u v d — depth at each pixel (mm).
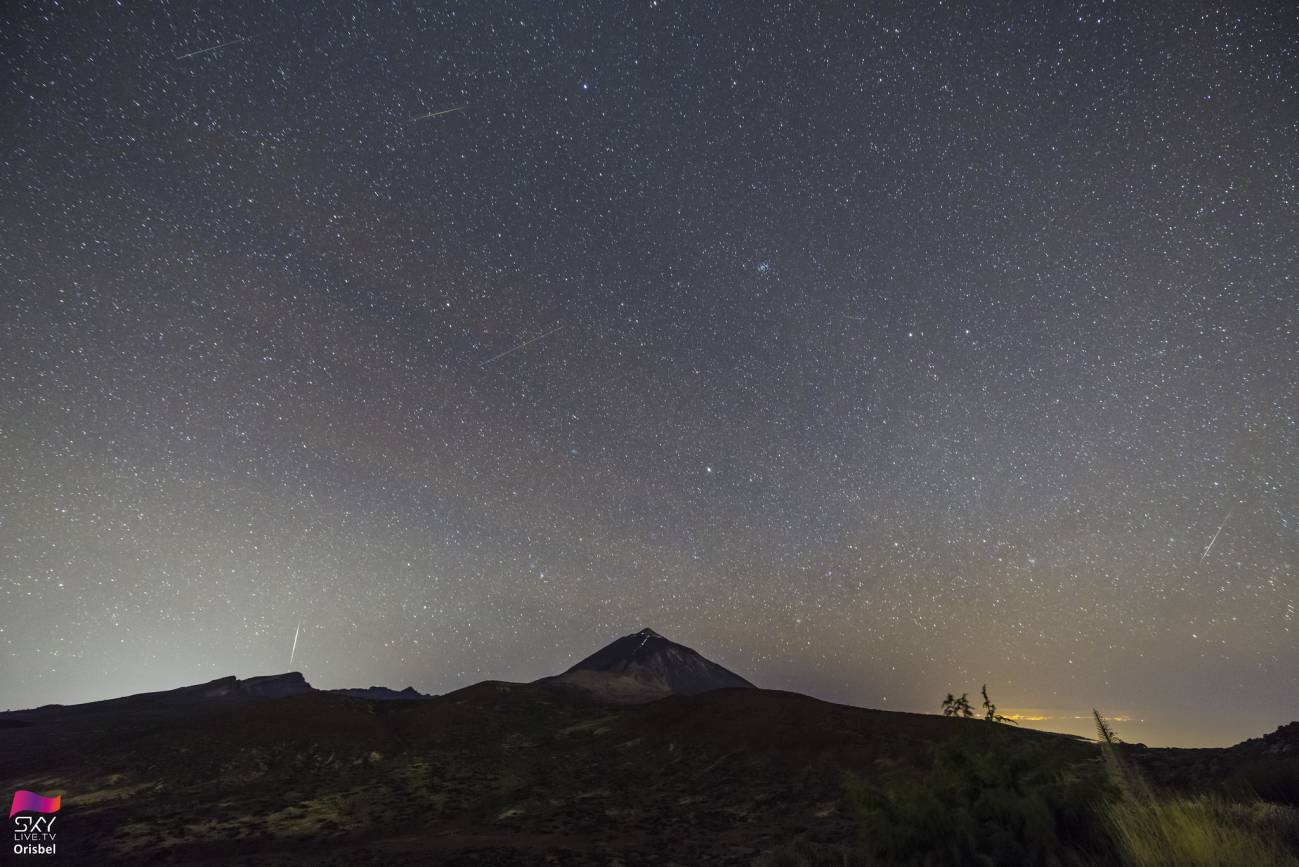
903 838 5512
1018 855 5316
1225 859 5004
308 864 8438
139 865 9000
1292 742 9664
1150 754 10977
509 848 9094
